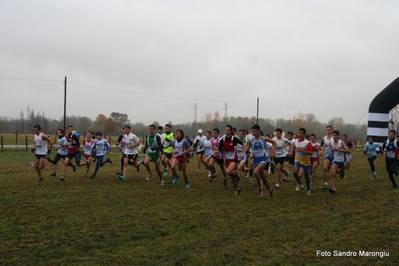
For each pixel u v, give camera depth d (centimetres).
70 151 1352
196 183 1358
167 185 1292
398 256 567
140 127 6981
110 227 711
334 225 741
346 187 1281
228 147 1097
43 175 1509
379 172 1805
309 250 590
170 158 1339
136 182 1352
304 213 850
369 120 2892
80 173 1617
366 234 675
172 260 543
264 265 528
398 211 873
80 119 7438
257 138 1037
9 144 4091
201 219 783
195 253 573
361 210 883
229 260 546
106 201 966
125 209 871
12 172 1617
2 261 530
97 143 1423
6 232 670
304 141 1114
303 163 1124
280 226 733
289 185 1336
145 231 687
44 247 592
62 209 861
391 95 2767
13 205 898
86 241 625
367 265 533
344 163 1139
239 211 864
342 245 615
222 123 7012
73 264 523
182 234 672
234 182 1109
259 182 1049
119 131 6669
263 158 1044
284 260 547
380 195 1105
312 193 1145
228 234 675
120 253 570
